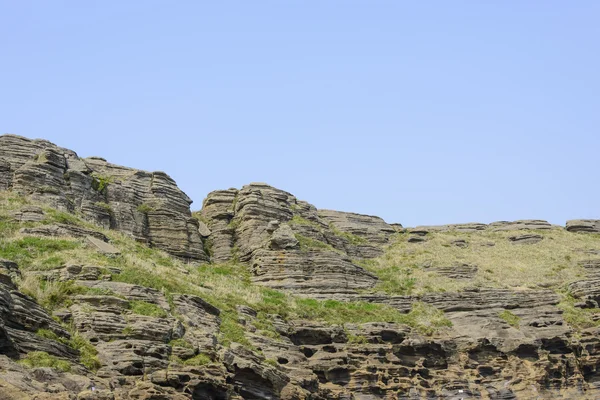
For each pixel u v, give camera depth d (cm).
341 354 6431
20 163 7569
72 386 4178
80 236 6588
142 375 4725
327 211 9912
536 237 9975
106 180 8100
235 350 5469
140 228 8006
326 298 7569
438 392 6788
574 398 7131
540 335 7450
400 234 10025
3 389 3678
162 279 6088
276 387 5412
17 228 6372
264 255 7925
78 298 5138
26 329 4456
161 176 8681
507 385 7025
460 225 10512
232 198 9088
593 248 9619
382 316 7288
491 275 8719
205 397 4812
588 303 8031
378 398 6347
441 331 7331
